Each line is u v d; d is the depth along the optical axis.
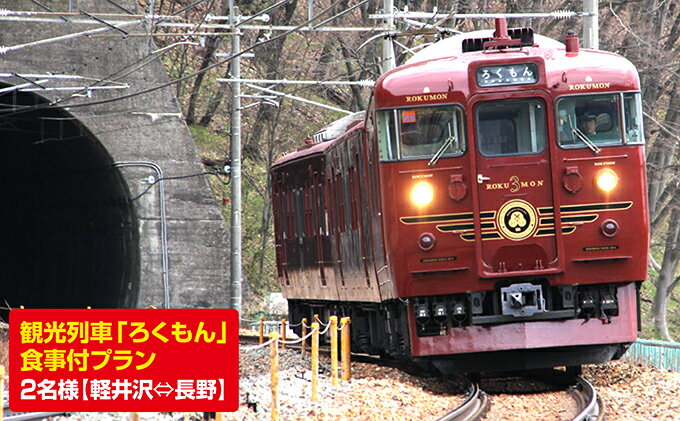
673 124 116.12
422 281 47.75
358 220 56.88
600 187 47.50
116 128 108.88
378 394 47.31
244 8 149.75
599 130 47.75
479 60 47.84
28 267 143.25
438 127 47.91
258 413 41.09
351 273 61.44
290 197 78.81
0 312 136.12
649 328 122.56
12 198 140.38
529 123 47.81
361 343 66.06
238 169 104.62
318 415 40.56
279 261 85.25
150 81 110.44
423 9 125.88
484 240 47.50
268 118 144.25
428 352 48.41
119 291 114.75
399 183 47.75
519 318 47.75
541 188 47.59
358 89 133.38
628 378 53.19
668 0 117.50
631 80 47.97
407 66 48.84
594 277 47.59
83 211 123.19
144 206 110.00
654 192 118.94
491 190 47.56
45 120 112.69
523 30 49.66
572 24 122.69
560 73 47.75
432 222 47.59
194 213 112.25
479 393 46.38
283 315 127.69
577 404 44.31
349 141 57.47
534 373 55.53
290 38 153.62
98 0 108.12
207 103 158.50
